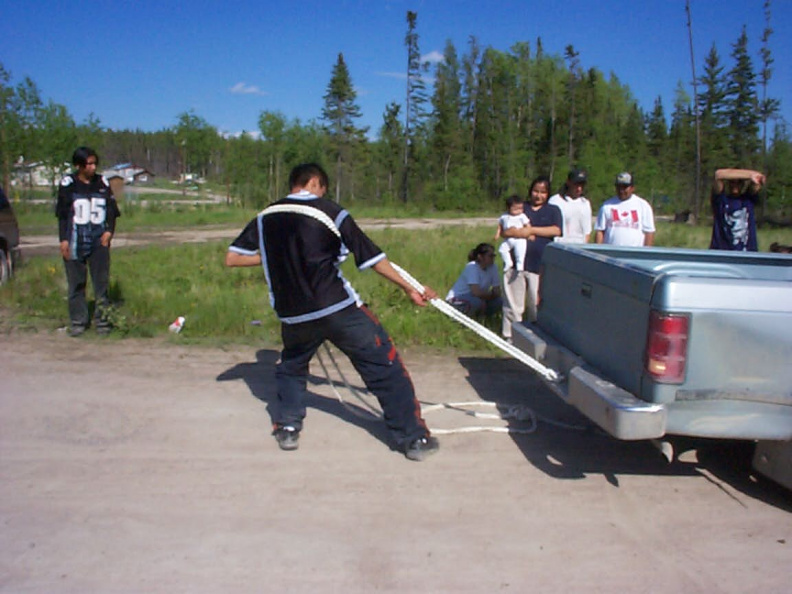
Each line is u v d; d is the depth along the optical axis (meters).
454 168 68.50
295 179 4.39
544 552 3.31
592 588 3.03
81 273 6.99
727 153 60.03
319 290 4.11
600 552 3.32
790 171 49.06
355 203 62.38
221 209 36.25
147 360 6.33
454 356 6.84
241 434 4.64
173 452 4.33
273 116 49.25
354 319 4.18
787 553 3.36
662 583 3.08
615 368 3.94
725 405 3.53
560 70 73.06
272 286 4.21
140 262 12.12
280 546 3.29
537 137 73.25
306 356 4.40
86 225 6.88
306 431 4.73
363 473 4.11
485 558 3.24
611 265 4.05
